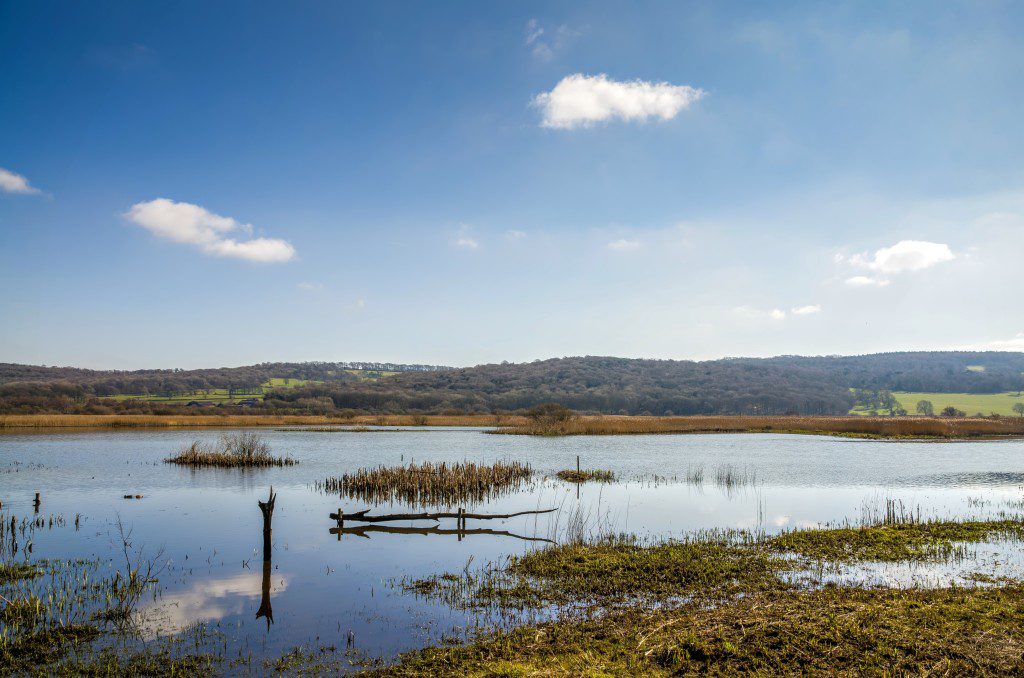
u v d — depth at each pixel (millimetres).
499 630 14953
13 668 13148
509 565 20953
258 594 18203
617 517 30016
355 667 13117
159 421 108562
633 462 57281
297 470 50312
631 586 18016
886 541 23156
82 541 25031
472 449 71688
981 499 36406
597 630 14438
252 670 13055
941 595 16062
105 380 194000
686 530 26641
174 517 30297
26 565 21328
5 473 46594
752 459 60094
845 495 37625
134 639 14789
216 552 23281
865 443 80750
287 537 25891
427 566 21156
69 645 14398
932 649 12148
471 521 29219
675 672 11656
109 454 60500
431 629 15211
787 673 11320
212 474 47250
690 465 54562
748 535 25000
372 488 38000
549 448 73125
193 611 16719
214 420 115562
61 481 42719
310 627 15477
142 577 20000
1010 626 13414
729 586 17844
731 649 12281
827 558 20891
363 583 19203
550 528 27641
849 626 13273
